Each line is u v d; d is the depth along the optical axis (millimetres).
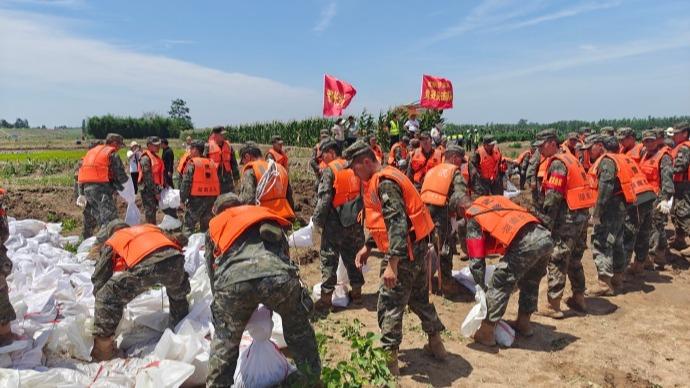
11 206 11867
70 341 4598
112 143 8742
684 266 8383
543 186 6344
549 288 6188
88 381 4188
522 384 4598
